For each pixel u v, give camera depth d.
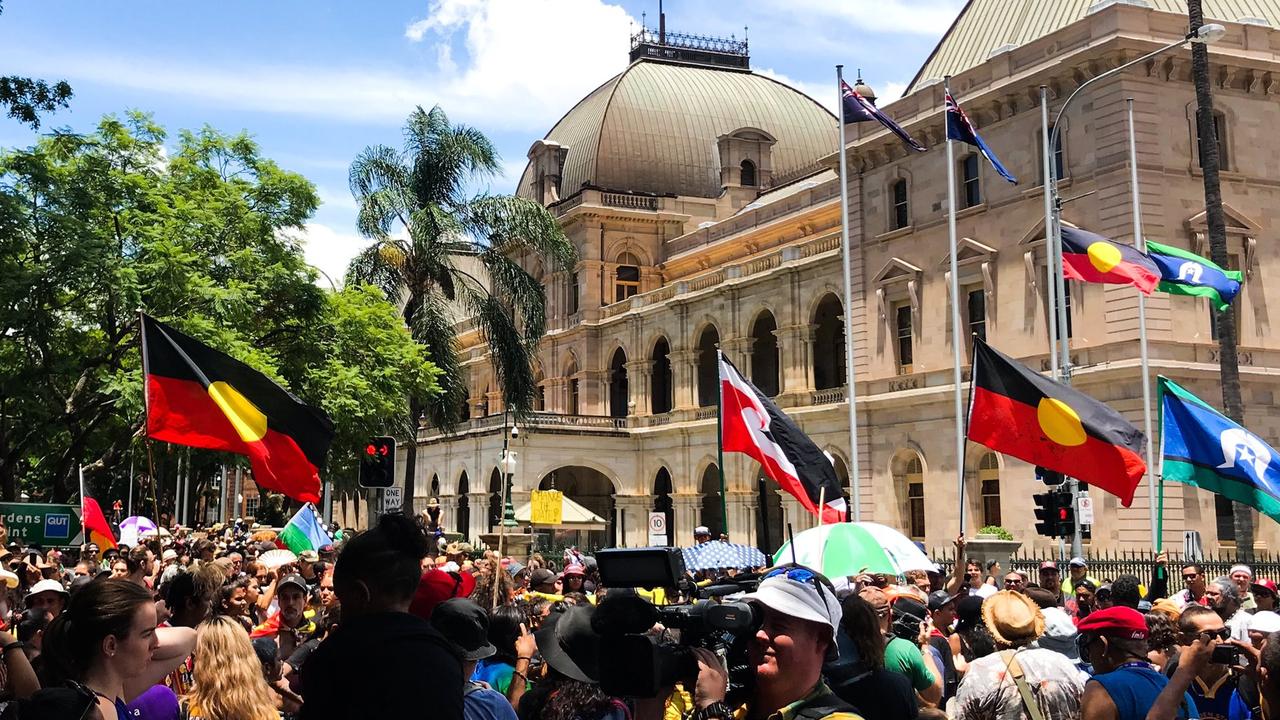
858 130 58.81
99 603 6.50
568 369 87.31
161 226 38.97
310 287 43.47
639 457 77.81
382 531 6.05
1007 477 49.78
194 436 15.38
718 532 76.44
